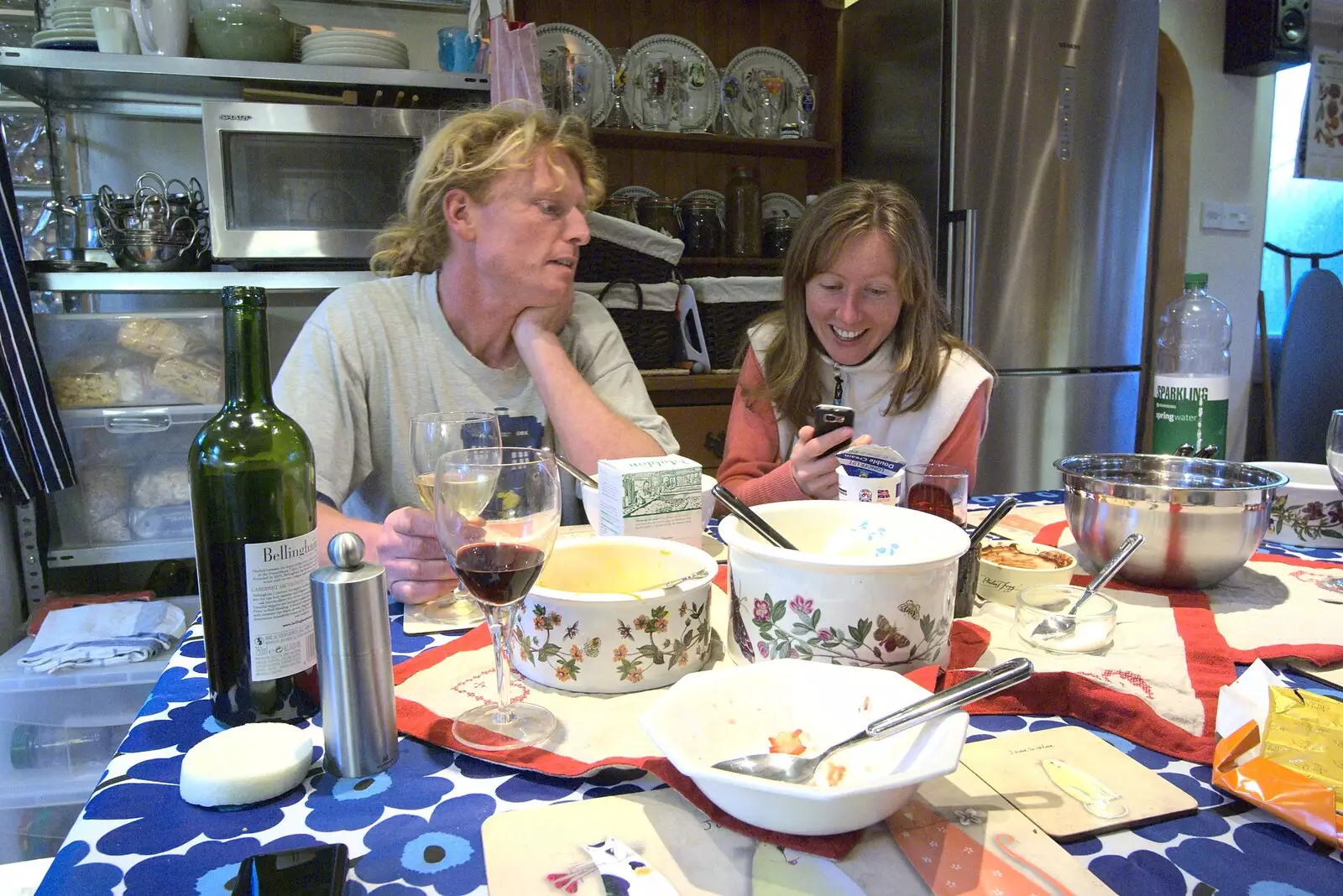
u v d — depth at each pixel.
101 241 2.18
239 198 2.19
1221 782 0.57
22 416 2.01
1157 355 3.36
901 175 2.90
